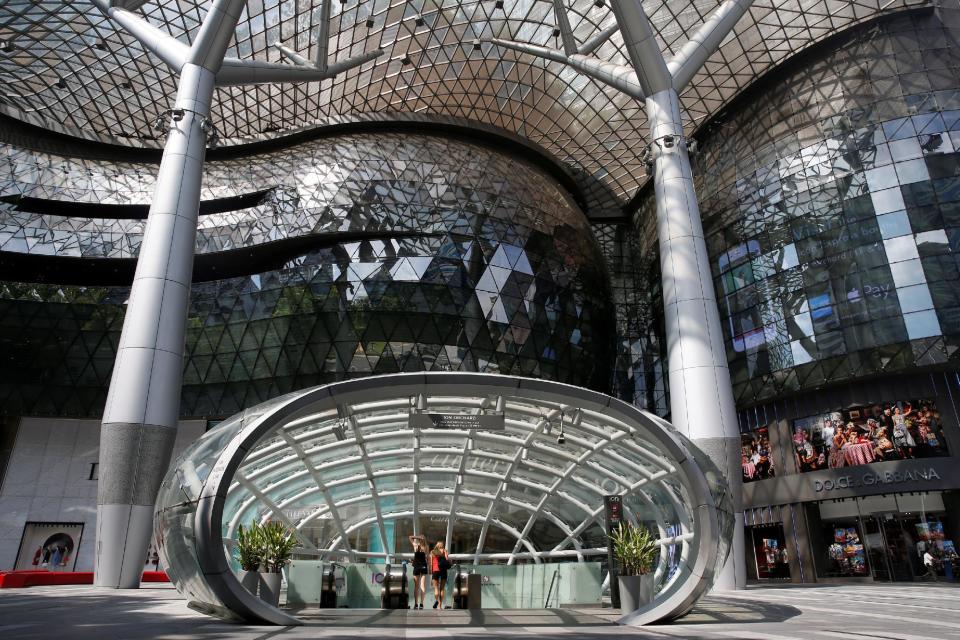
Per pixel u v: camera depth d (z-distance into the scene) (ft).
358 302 111.65
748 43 124.36
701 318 75.72
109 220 127.13
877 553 95.86
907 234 102.22
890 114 110.01
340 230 116.67
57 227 124.06
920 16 114.52
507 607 46.44
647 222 165.68
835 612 36.78
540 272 126.72
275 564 37.76
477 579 43.96
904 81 111.14
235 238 120.37
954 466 91.20
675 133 84.94
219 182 130.93
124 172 138.00
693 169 144.56
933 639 22.20
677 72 87.76
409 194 123.95
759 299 117.60
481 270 119.14
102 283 130.93
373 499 55.01
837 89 117.70
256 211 123.44
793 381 107.86
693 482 30.27
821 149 116.16
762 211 121.80
